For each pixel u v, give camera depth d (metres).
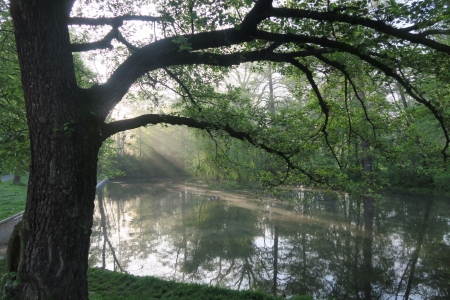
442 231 13.22
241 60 4.35
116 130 3.91
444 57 4.54
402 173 24.50
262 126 5.84
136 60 3.83
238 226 14.44
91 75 7.94
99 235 13.30
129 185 34.41
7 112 6.39
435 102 5.89
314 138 7.19
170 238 12.70
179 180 39.09
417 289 8.05
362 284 8.41
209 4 3.92
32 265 3.04
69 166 3.18
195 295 6.72
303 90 8.27
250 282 8.56
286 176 6.58
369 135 7.23
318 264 9.85
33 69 3.15
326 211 17.50
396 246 11.42
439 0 3.76
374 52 4.64
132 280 7.54
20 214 14.05
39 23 3.12
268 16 3.97
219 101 6.96
